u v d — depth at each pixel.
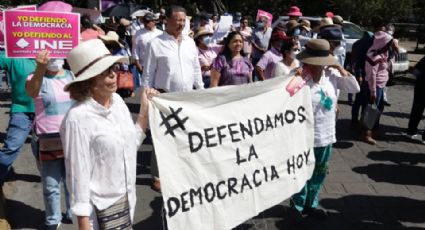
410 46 22.45
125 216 2.62
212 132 3.18
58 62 3.76
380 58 6.75
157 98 2.96
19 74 4.35
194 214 3.08
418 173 5.91
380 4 22.28
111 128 2.49
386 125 8.34
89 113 2.41
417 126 7.60
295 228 4.23
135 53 8.03
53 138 3.75
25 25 3.56
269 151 3.56
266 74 5.44
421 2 26.08
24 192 4.98
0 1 27.00
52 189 3.84
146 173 5.59
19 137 4.48
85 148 2.40
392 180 5.63
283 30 5.38
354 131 7.81
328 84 4.09
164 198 2.92
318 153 4.18
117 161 2.52
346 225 4.36
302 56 3.92
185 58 4.84
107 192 2.51
